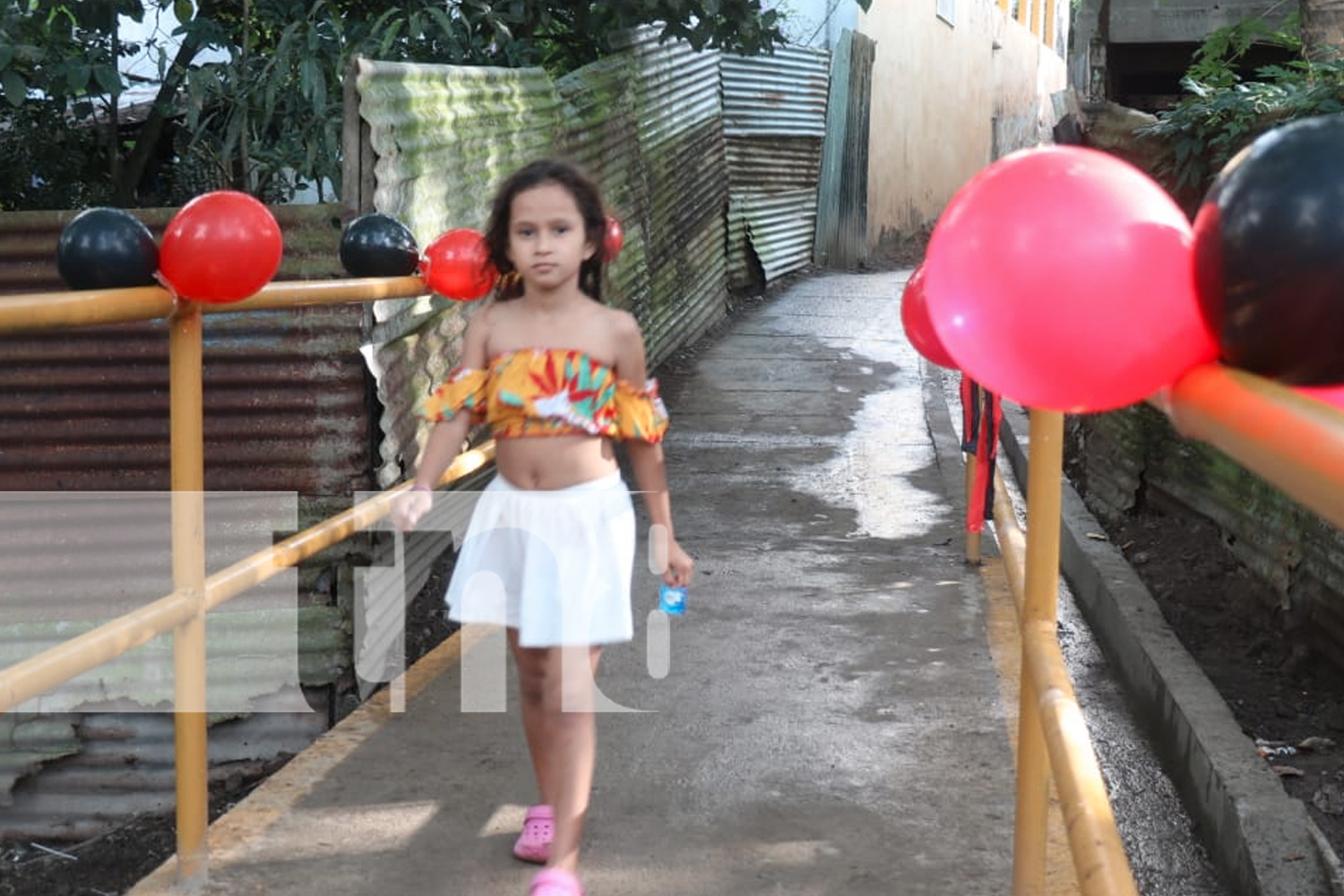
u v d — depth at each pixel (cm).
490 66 813
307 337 520
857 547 682
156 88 888
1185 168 641
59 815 514
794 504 764
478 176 662
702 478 821
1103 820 221
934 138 2048
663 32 890
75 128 759
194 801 338
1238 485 592
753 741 445
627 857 367
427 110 596
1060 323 147
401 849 367
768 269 1472
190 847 339
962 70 2191
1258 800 388
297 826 379
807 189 1599
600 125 925
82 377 517
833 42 1636
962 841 377
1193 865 406
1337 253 115
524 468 320
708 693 488
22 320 253
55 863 483
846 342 1231
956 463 855
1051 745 246
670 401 1021
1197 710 453
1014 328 149
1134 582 598
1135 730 507
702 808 396
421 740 440
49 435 520
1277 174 120
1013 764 428
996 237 150
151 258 292
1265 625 560
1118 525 712
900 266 1755
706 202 1257
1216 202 125
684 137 1174
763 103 1442
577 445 319
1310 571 516
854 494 787
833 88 1630
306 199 909
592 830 382
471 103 661
